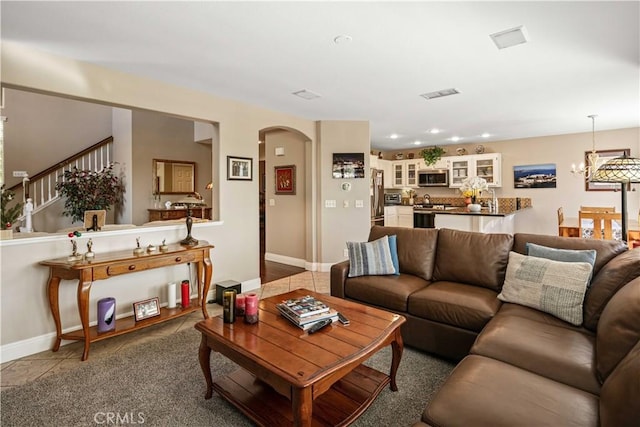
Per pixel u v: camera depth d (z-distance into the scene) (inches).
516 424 43.9
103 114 251.0
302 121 194.5
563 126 220.5
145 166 234.2
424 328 99.0
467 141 282.5
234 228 158.4
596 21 85.6
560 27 88.8
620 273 73.0
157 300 117.7
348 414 67.2
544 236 102.4
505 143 274.8
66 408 74.4
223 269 154.6
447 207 294.2
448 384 54.4
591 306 75.7
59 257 105.8
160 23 86.1
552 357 61.2
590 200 242.1
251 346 66.5
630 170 102.9
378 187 279.4
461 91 143.8
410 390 81.9
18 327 98.4
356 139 201.6
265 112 171.8
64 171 221.1
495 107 170.9
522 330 72.1
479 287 105.6
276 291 164.9
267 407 69.6
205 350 76.2
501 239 108.6
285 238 227.9
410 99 155.8
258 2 76.9
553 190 255.3
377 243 125.5
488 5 78.2
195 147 261.7
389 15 82.5
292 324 77.1
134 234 123.4
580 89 141.1
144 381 85.3
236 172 158.2
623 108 173.5
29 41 95.6
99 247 114.7
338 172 201.2
